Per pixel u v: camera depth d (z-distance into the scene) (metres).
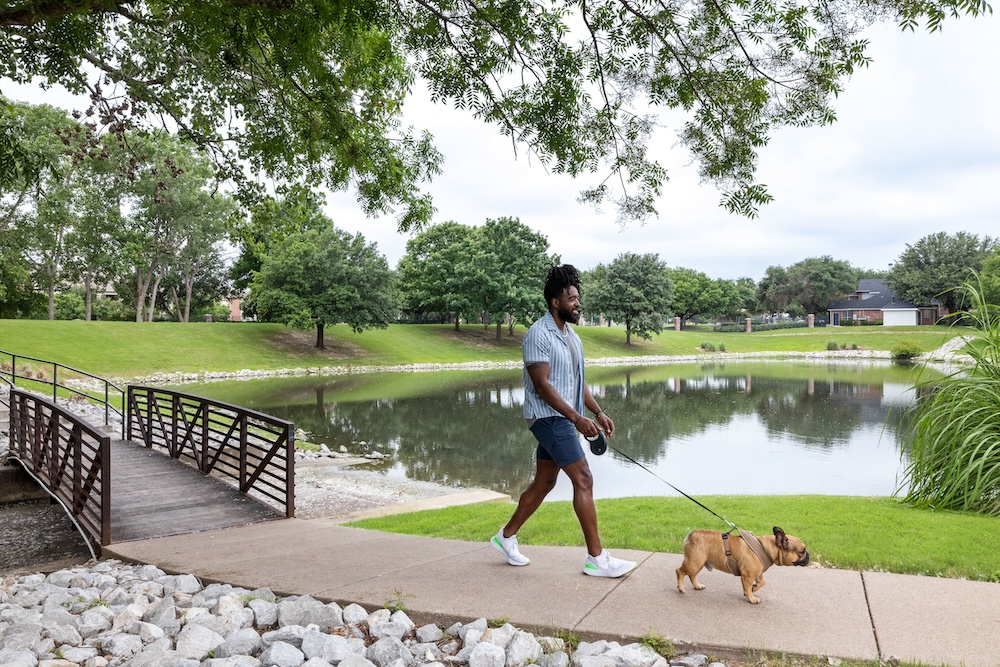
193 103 9.64
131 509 7.40
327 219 53.06
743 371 43.56
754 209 6.64
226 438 8.66
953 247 82.44
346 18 5.98
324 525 6.74
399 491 11.16
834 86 5.96
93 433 6.45
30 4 5.25
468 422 20.44
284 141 9.16
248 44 6.55
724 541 3.66
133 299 55.34
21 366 27.59
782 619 3.36
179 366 37.16
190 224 47.81
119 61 8.52
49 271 47.22
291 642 3.43
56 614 3.99
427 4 6.80
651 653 3.07
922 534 5.46
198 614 3.88
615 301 65.31
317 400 26.11
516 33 6.61
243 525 6.83
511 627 3.40
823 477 12.59
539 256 58.12
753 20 5.95
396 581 4.25
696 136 6.71
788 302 102.00
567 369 4.00
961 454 6.92
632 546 5.19
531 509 4.38
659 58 6.60
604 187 7.15
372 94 8.91
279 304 47.41
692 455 14.96
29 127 31.64
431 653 3.29
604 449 4.22
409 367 46.44
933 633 3.14
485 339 59.06
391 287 50.88
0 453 10.62
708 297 96.00
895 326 78.88
